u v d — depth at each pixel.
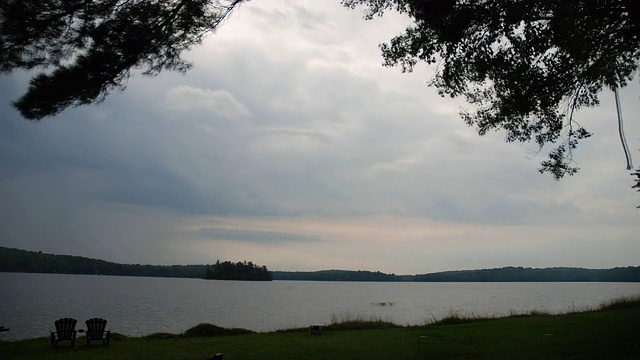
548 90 9.83
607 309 22.52
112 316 43.81
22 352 14.88
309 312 50.53
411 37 10.80
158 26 8.31
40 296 74.25
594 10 8.60
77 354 14.34
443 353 12.77
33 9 7.28
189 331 19.83
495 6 9.02
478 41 9.60
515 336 15.02
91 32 7.85
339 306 63.53
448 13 8.93
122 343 17.05
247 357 13.12
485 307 56.91
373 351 13.70
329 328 20.69
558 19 8.73
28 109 7.79
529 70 9.58
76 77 7.68
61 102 7.89
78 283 153.00
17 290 89.25
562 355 11.05
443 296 102.44
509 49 9.58
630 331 14.03
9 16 7.20
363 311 51.25
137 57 8.24
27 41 7.49
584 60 9.87
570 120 11.17
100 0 7.82
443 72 10.49
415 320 35.28
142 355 13.90
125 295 88.00
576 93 10.91
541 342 13.38
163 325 35.91
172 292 109.88
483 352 12.52
